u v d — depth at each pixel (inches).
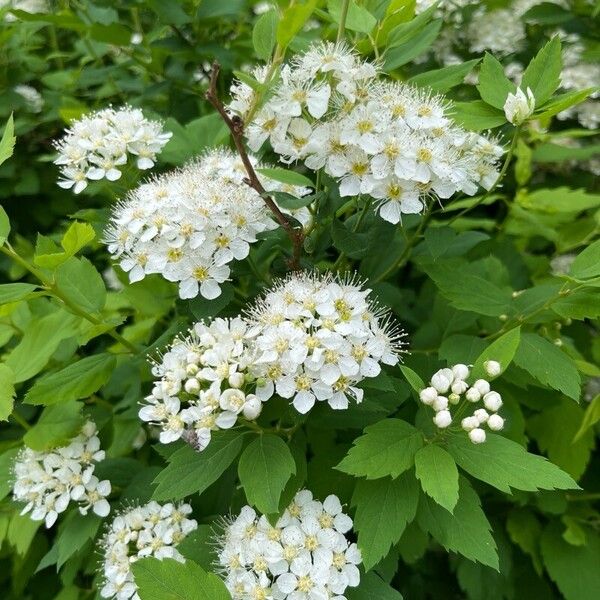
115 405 9.3
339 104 6.9
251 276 8.0
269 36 6.8
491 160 8.1
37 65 12.8
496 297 7.5
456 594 9.7
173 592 5.1
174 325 7.5
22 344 8.0
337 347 6.1
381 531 5.7
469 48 12.2
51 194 13.0
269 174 6.3
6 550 9.9
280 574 6.1
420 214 7.9
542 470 5.4
